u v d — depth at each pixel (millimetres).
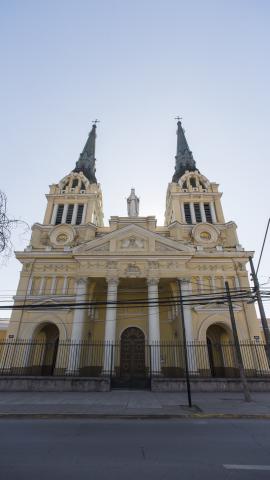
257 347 24844
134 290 30672
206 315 26375
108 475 5129
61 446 7012
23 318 26281
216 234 32531
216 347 28281
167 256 27547
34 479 4914
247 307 26641
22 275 28625
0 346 28594
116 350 27719
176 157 49031
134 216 36125
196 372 22672
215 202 36750
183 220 35125
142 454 6379
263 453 6469
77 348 23719
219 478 5000
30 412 11594
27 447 6914
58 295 26984
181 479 4953
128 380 21875
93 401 14703
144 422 10375
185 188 39531
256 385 19266
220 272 28750
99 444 7219
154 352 23016
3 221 11094
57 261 29312
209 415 11359
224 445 7141
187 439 7770
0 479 4906
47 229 34000
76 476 5074
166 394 17750
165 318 29719
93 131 53531
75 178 40250
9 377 19406
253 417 11281
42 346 27547
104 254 27578
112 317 24766
